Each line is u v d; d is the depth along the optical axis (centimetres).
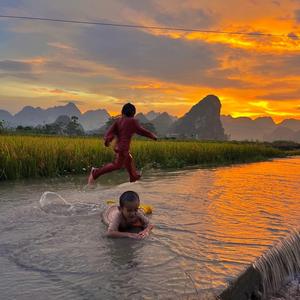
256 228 562
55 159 1246
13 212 643
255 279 402
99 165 1385
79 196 811
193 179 1210
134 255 432
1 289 342
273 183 1153
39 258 420
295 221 611
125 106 605
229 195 881
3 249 451
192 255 433
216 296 331
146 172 1466
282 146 5500
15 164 1127
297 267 499
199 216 638
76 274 376
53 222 581
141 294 332
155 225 568
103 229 543
